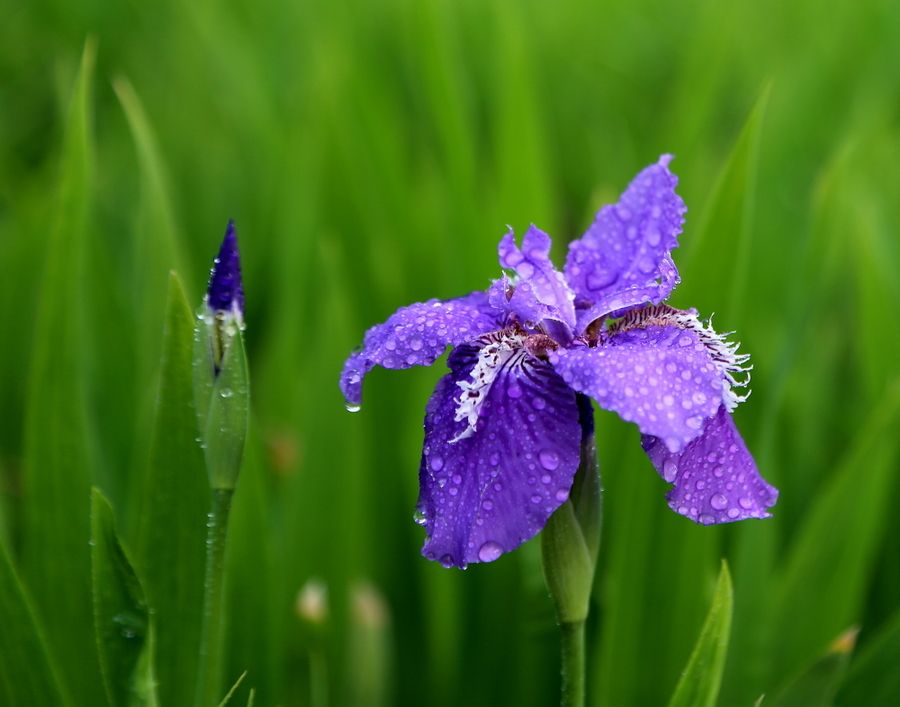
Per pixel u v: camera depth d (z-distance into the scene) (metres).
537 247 0.53
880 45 1.24
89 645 0.61
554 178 1.13
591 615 0.67
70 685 0.60
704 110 0.88
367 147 0.88
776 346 0.73
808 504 0.72
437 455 0.52
